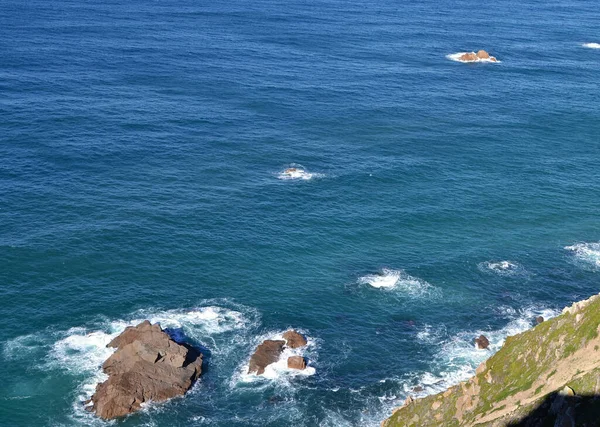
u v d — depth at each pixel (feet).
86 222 424.46
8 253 388.16
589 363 219.00
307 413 298.56
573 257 411.95
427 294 375.86
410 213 456.86
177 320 348.59
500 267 399.85
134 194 463.01
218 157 529.45
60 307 352.90
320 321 353.51
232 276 384.47
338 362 326.85
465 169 527.40
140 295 365.40
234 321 350.84
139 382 302.04
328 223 440.45
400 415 270.87
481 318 358.43
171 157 523.70
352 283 382.83
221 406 301.22
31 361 318.24
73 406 297.12
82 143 534.78
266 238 420.36
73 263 385.91
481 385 253.24
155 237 413.80
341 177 505.66
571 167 538.88
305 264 398.21
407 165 529.04
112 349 326.85
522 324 353.51
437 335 345.72
